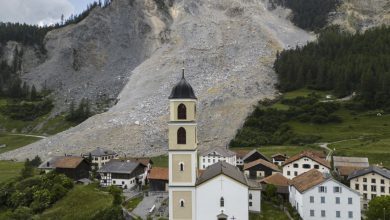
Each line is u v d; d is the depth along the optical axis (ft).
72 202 315.78
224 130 634.84
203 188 247.70
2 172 466.29
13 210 326.85
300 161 392.27
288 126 626.64
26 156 588.91
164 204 309.42
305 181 291.38
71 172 404.98
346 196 269.85
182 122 243.19
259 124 643.04
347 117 640.99
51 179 353.72
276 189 318.24
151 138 602.85
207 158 451.53
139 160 436.76
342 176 368.89
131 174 388.78
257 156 462.60
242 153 492.54
